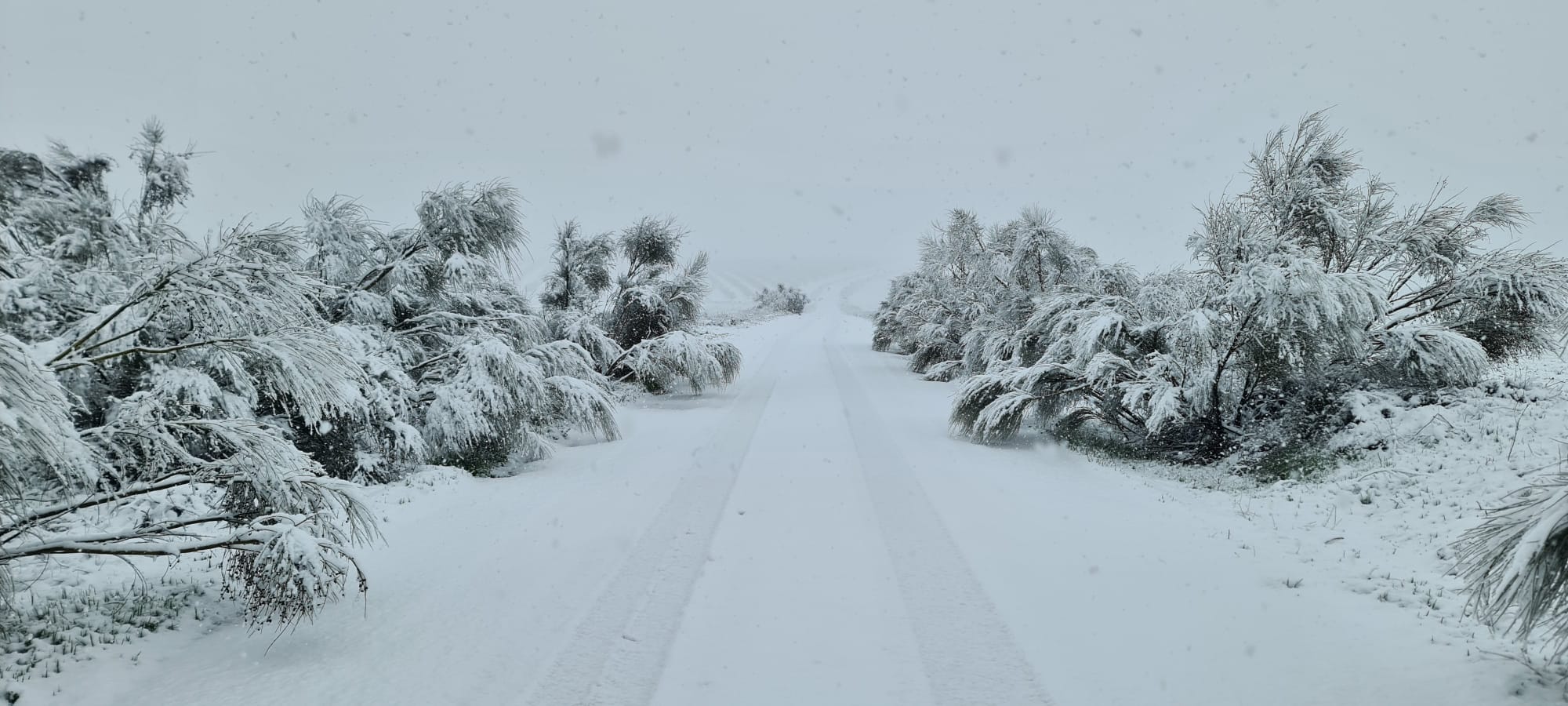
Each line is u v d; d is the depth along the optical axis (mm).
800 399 18234
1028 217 20375
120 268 6707
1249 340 10344
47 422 3713
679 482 9789
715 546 7102
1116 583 6070
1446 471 8234
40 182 6914
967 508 8484
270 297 5398
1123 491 9469
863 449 12039
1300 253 10180
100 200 7238
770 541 7238
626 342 20719
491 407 10648
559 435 13648
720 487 9461
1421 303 11398
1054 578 6199
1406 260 11227
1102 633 5098
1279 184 11695
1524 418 8984
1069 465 11156
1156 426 10641
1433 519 7125
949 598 5781
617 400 17609
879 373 25219
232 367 5367
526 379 11094
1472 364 9953
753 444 12484
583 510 8461
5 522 4500
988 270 23141
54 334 5707
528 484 9977
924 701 4234
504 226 12234
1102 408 12906
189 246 7348
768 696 4301
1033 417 13695
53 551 4594
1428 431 9352
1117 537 7359
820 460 11109
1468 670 4266
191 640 4957
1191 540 7266
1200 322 10344
